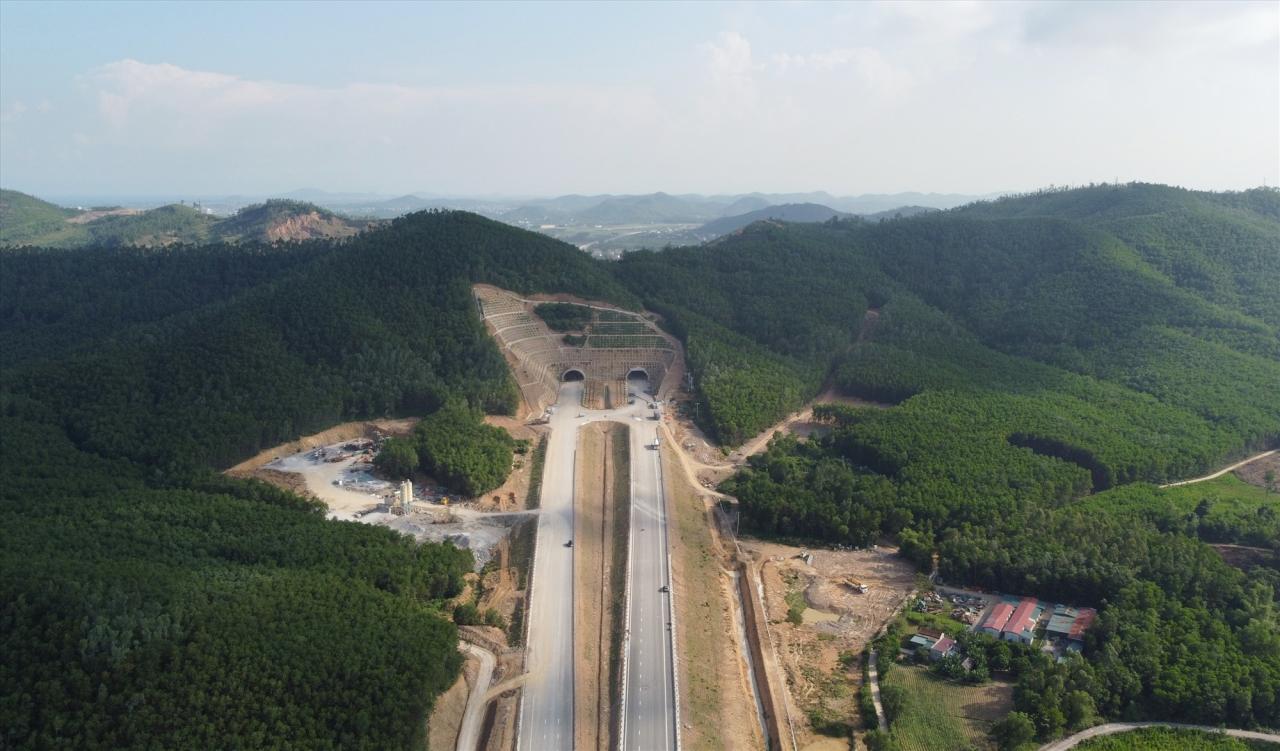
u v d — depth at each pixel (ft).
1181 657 564.71
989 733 520.42
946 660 586.86
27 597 480.23
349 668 480.64
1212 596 649.20
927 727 529.04
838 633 652.07
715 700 550.36
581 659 578.25
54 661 447.01
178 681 451.94
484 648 581.53
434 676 496.23
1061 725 515.09
